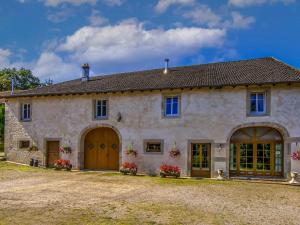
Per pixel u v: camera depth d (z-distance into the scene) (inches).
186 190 521.0
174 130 701.9
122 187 547.2
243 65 789.2
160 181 618.8
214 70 788.6
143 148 725.9
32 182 595.5
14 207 394.0
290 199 462.9
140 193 493.4
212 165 668.7
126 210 383.9
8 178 642.2
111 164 782.5
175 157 696.4
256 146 664.4
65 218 346.3
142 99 735.1
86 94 783.1
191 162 688.4
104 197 461.1
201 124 682.2
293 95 628.1
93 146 798.5
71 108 804.6
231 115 663.1
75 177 663.8
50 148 829.2
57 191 504.7
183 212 377.4
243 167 669.9
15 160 868.6
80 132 789.9
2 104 1235.9
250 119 650.2
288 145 624.4
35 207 394.6
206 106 681.6
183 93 699.4
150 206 406.0
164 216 358.6
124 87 751.7
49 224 324.8
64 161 776.9
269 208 403.9
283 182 616.1
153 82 759.7
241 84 639.1
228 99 667.4
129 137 740.0
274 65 734.5
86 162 800.3
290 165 621.6
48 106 832.3
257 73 690.8
